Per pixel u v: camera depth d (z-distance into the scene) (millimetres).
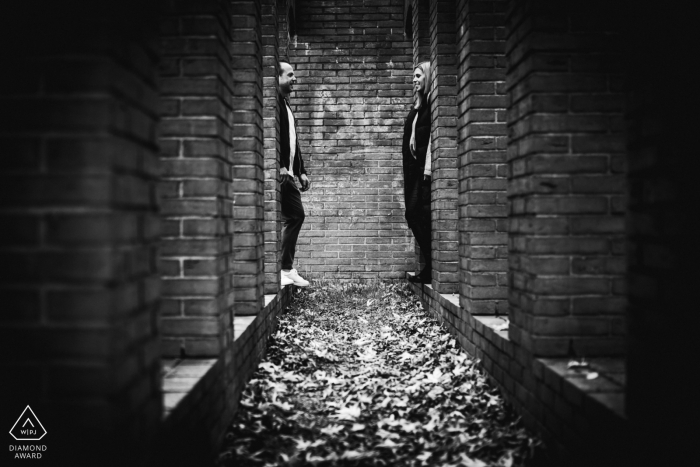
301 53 8836
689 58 1620
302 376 3723
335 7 8844
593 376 2318
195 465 2092
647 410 1769
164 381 2164
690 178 1614
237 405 2980
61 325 1406
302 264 8773
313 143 8812
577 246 2693
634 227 1896
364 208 8781
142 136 1656
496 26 3955
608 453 1949
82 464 1406
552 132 2697
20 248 1412
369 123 8820
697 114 1588
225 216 2816
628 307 1910
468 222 3992
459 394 3277
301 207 6324
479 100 3951
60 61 1418
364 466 2449
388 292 7465
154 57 1786
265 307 4184
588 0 2719
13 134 1416
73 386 1406
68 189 1407
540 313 2688
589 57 2707
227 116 2893
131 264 1556
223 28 2781
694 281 1593
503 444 2592
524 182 2828
